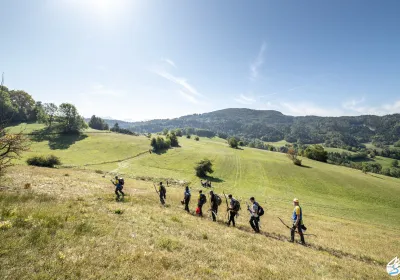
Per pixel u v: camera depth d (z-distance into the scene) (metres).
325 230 22.75
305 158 138.25
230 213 15.81
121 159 92.50
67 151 95.69
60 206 11.73
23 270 5.71
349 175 92.50
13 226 8.05
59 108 123.75
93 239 8.20
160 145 121.38
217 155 116.44
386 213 56.69
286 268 8.70
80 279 5.76
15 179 20.56
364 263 11.91
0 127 14.79
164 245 8.98
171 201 24.64
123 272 6.36
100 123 184.12
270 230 17.20
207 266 7.74
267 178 82.56
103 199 17.03
